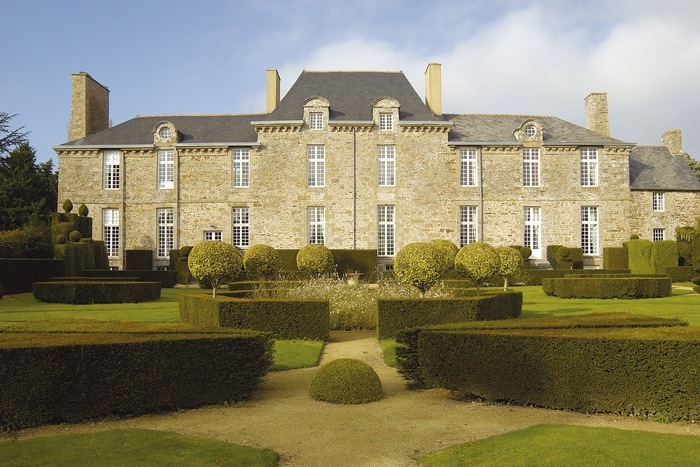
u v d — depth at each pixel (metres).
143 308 20.48
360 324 17.64
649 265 34.09
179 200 36.41
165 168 36.84
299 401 9.59
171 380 8.91
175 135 36.62
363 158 36.06
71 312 18.89
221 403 9.30
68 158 36.91
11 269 25.23
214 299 14.99
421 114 36.88
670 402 8.37
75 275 29.25
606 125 40.06
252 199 36.09
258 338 9.62
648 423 8.27
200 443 7.35
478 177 36.56
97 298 22.47
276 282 21.02
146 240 36.44
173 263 34.91
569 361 8.86
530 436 7.48
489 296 16.14
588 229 37.19
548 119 40.03
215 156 36.56
